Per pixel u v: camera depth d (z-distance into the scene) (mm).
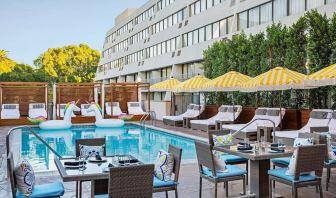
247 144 6457
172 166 5031
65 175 4203
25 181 4238
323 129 7840
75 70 70000
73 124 19891
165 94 35312
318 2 18469
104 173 4309
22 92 22484
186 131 16281
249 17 23922
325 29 12578
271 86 11867
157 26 39781
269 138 11883
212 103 19625
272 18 21688
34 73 40500
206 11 28938
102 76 61406
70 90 23953
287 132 11109
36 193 4301
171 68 36844
